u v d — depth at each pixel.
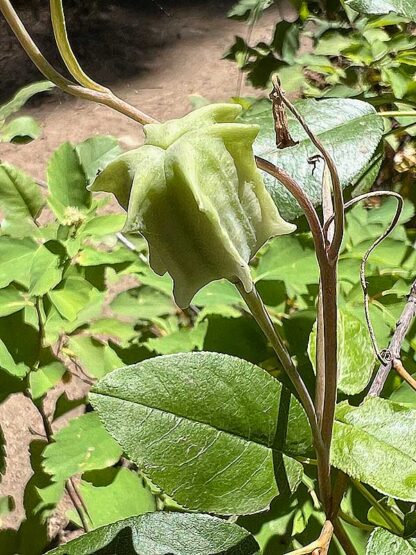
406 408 0.21
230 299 0.31
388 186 0.47
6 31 1.31
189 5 1.39
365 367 0.23
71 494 0.38
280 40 0.50
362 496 0.26
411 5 0.26
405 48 0.44
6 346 0.32
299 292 0.34
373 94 0.46
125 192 0.14
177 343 0.32
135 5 1.38
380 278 0.33
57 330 0.33
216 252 0.14
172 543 0.19
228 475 0.20
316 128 0.26
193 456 0.19
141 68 1.22
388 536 0.19
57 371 0.33
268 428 0.20
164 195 0.13
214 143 0.13
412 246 0.35
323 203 0.22
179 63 1.22
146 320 0.39
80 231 0.32
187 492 0.19
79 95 0.15
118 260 0.33
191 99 0.65
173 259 0.14
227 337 0.31
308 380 0.29
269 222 0.14
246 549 0.19
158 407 0.19
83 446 0.31
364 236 0.35
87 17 1.35
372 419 0.21
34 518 0.34
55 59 1.25
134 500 0.31
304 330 0.30
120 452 0.31
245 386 0.20
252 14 0.59
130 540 0.19
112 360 0.34
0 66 1.23
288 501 0.28
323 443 0.19
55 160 0.34
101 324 0.35
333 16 0.51
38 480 0.34
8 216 0.33
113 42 1.28
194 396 0.19
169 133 0.13
